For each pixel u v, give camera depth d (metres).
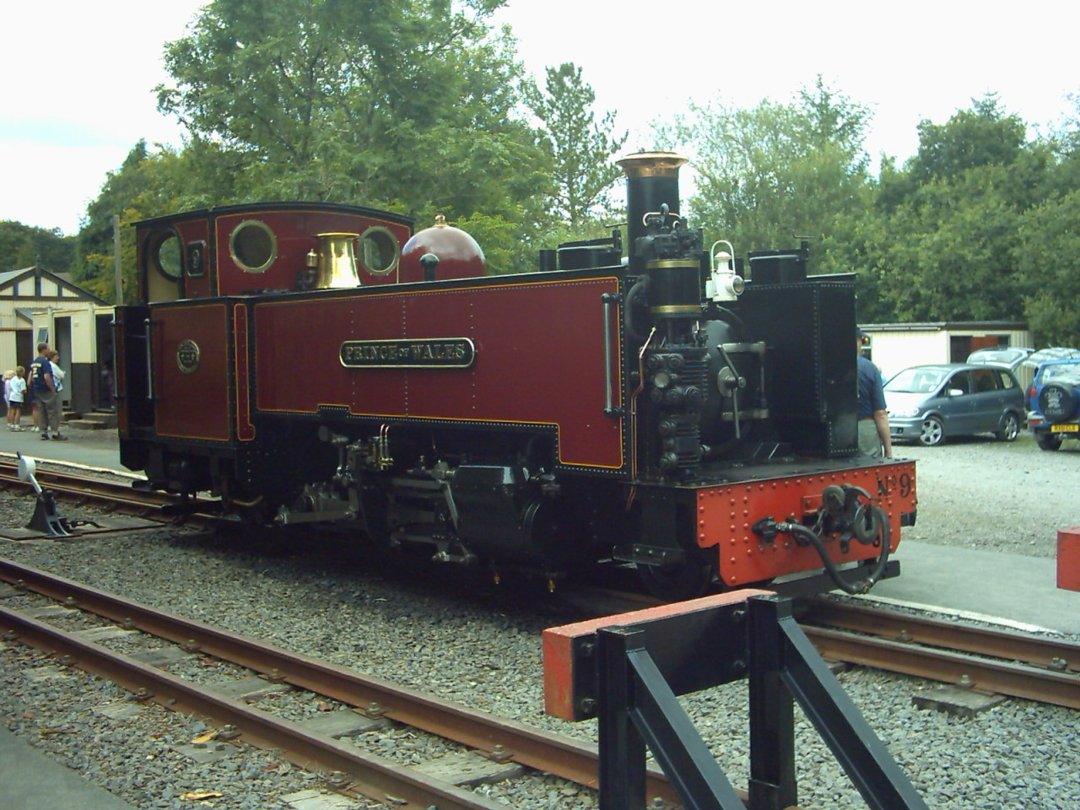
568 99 45.19
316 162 21.56
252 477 9.20
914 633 6.40
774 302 7.24
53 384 21.80
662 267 6.13
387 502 8.30
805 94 56.34
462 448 7.81
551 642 3.05
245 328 9.20
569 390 6.55
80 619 7.57
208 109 21.77
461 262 8.34
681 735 2.84
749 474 6.51
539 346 6.72
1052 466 15.75
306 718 5.36
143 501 12.79
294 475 9.40
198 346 9.52
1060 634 6.43
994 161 47.34
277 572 8.98
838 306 7.19
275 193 21.05
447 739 4.96
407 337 7.66
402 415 7.74
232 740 5.01
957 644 6.20
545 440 7.12
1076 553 3.89
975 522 10.51
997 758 4.59
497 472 6.94
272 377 8.99
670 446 6.16
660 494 6.26
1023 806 4.11
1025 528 10.16
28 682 5.99
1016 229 35.28
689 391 6.07
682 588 6.93
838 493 6.57
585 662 3.03
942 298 36.25
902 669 5.71
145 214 47.00
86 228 60.91
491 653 6.45
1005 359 25.75
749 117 43.53
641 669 2.94
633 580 8.15
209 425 9.43
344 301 8.20
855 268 39.44
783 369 7.22
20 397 24.34
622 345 6.23
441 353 7.33
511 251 23.38
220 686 5.91
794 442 7.32
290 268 9.90
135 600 8.03
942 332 27.47
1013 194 39.59
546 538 6.91
